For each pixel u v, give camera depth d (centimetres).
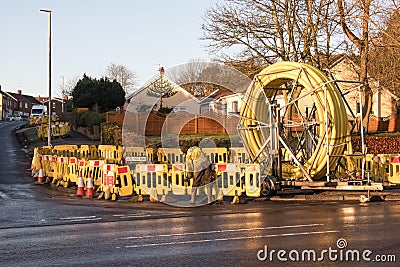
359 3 3047
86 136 5144
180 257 884
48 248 979
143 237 1076
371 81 3741
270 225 1200
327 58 3369
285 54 3281
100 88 6238
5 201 1688
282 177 1834
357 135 3164
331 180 1711
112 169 1728
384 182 1969
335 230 1116
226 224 1227
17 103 14238
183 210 1491
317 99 1748
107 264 844
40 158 2350
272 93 2000
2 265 848
